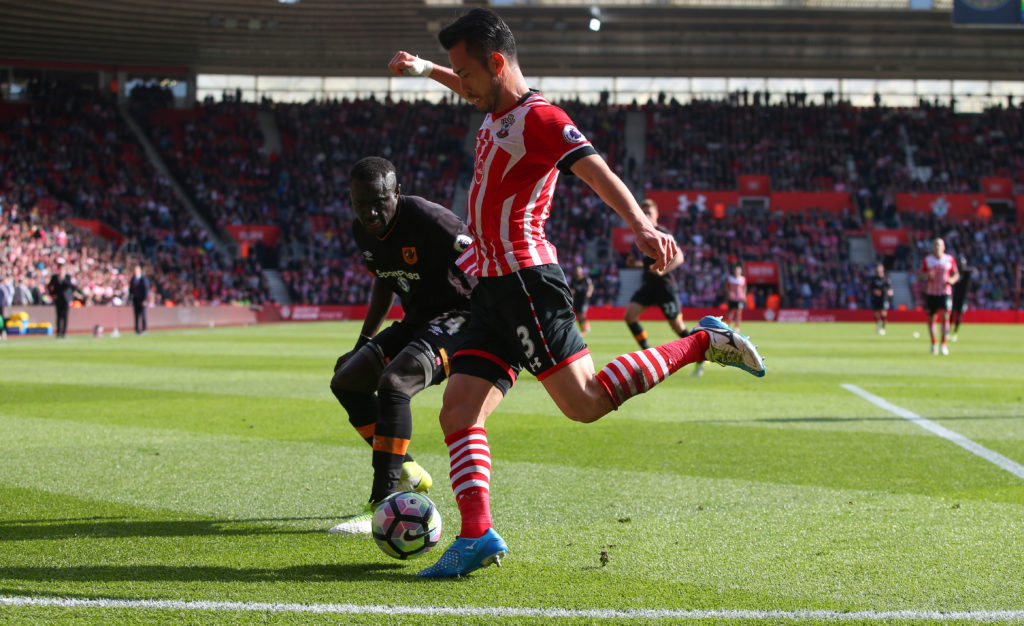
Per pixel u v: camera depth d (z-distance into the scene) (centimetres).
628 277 4466
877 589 367
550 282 378
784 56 4850
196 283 3912
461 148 5000
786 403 1028
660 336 2580
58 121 4466
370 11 4266
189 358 1711
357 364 487
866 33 4622
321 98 5316
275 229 4450
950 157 4969
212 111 4912
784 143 5019
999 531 462
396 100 5406
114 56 4734
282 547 431
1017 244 4550
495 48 365
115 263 3588
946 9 4272
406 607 342
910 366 1571
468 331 405
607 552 422
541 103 368
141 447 718
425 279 480
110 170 4353
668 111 5216
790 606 345
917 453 698
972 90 5478
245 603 346
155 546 430
